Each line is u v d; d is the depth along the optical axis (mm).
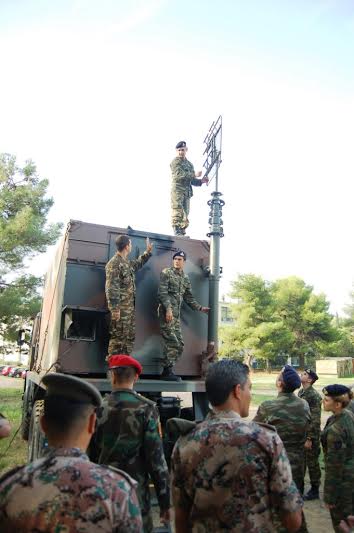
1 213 15820
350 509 3389
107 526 1369
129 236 5961
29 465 1522
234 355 40344
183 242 6270
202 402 5480
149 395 5746
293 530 1941
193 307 5938
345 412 3604
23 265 16094
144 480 2910
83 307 5273
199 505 1920
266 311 39562
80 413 1595
